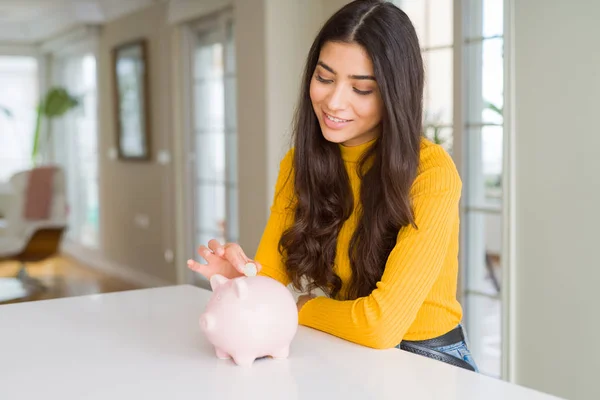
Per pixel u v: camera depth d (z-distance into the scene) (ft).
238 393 3.17
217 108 16.48
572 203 8.54
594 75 8.20
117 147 21.12
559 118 8.63
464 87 10.28
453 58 10.35
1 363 3.64
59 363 3.63
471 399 3.08
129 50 19.95
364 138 4.57
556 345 8.82
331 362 3.65
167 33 17.90
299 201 4.77
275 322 3.57
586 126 8.32
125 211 21.01
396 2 11.44
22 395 3.17
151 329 4.29
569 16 8.43
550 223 8.80
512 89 9.14
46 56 27.68
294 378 3.38
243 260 4.20
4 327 4.36
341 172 4.67
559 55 8.57
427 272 4.10
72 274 21.44
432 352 4.43
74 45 24.53
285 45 13.05
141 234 20.04
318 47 4.43
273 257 4.99
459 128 10.32
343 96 4.19
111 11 20.97
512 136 9.17
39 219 18.13
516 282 9.29
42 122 27.58
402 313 3.99
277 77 13.01
